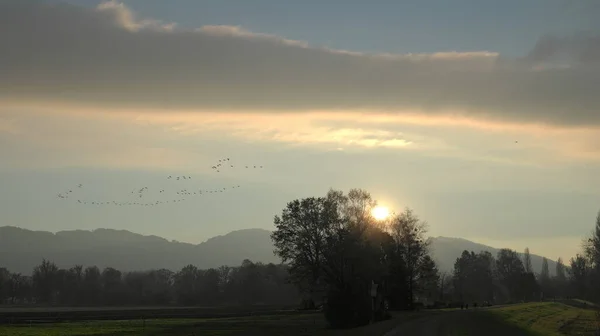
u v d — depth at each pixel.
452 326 66.06
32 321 87.94
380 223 116.38
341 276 100.06
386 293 114.19
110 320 90.50
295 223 103.94
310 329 64.94
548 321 92.44
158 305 198.50
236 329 66.94
